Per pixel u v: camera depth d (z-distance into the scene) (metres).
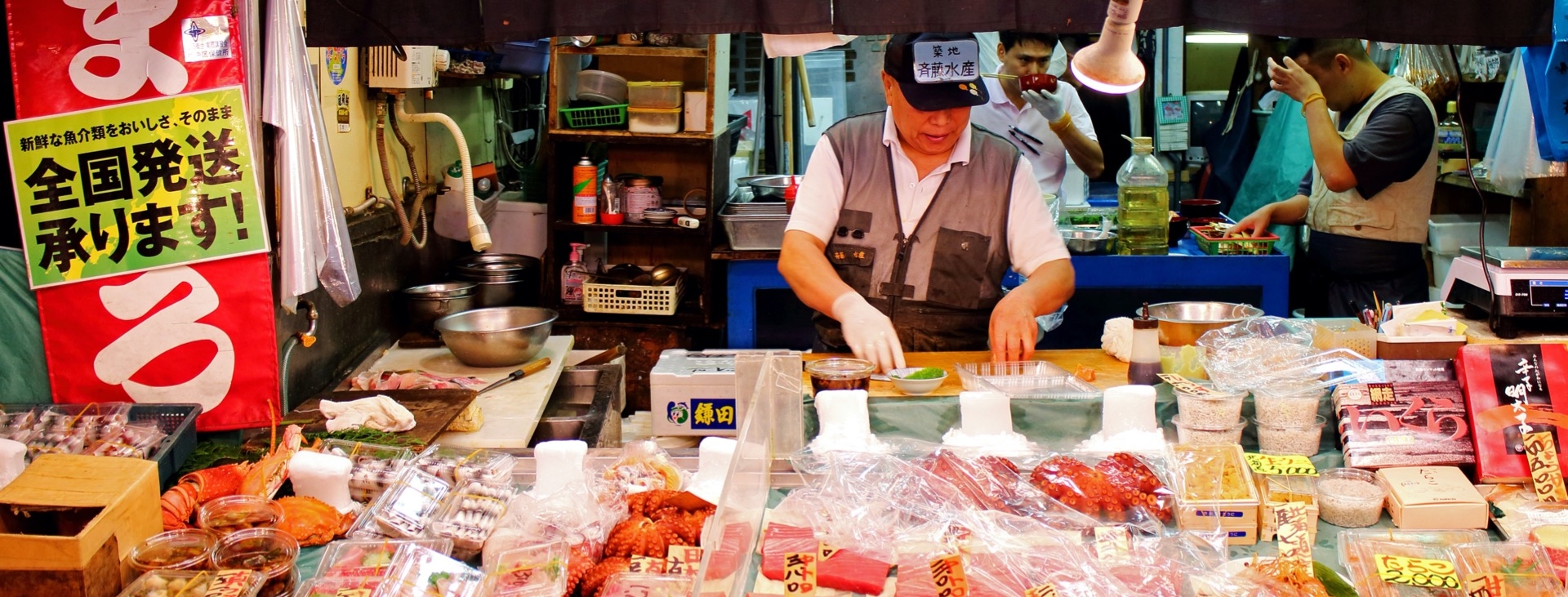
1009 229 3.38
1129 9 2.22
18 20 2.56
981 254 3.39
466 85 4.64
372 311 3.79
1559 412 2.27
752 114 5.66
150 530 1.92
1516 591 1.86
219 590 1.69
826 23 2.46
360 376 3.29
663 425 2.91
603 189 4.70
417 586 1.81
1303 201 4.73
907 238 3.40
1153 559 1.90
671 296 4.64
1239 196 5.56
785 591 1.83
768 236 4.53
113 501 1.80
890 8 2.45
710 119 4.49
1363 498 2.13
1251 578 1.88
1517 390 2.30
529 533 1.97
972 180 3.36
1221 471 2.17
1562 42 2.96
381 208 3.94
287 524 2.04
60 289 2.64
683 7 2.47
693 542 2.02
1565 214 4.16
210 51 2.60
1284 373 2.46
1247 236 4.38
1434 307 2.77
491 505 2.14
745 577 1.80
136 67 2.59
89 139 2.60
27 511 1.79
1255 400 2.39
